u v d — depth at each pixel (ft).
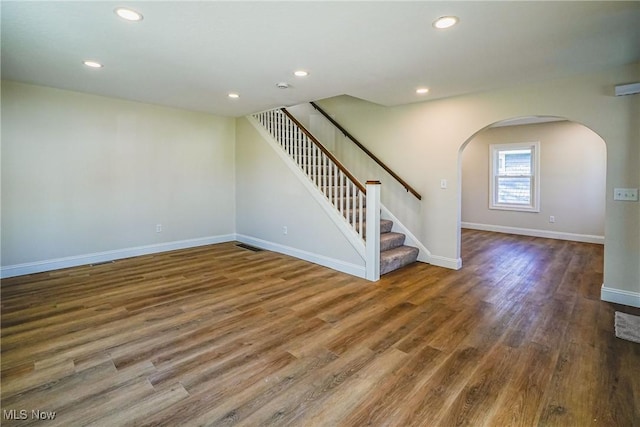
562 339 7.99
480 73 10.38
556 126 20.67
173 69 10.26
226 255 16.31
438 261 14.46
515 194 22.67
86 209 14.32
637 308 9.80
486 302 10.37
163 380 6.40
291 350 7.54
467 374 6.61
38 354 7.27
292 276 13.02
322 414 5.53
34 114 12.76
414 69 9.98
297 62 9.49
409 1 6.21
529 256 16.38
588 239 19.83
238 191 19.48
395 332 8.40
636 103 9.60
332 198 15.70
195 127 17.70
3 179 12.28
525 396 5.93
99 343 7.78
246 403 5.78
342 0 6.20
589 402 5.75
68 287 11.55
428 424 5.29
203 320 9.07
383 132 15.96
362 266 12.89
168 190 16.90
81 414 5.47
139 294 10.98
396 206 15.85
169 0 6.25
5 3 6.36
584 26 7.22
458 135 13.38
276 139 17.01
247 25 7.24
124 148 15.26
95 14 6.79
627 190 9.89
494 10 6.55
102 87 12.66
